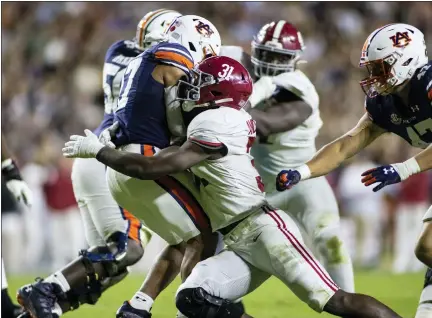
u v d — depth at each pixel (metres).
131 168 15.70
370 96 17.64
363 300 15.40
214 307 15.79
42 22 57.66
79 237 40.06
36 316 17.83
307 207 21.27
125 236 19.31
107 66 20.56
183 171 16.67
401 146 43.03
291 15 58.25
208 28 18.83
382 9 58.88
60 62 54.81
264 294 25.52
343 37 57.06
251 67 22.00
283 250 15.76
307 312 21.94
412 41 16.92
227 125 15.91
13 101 51.62
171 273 17.36
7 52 55.78
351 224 42.47
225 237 16.41
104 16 58.19
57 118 50.56
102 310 22.20
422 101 16.94
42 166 40.38
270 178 21.83
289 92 21.22
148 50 17.25
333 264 20.84
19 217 39.06
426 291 16.62
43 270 39.75
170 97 16.62
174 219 16.69
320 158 17.53
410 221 40.56
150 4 59.16
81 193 19.83
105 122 20.23
